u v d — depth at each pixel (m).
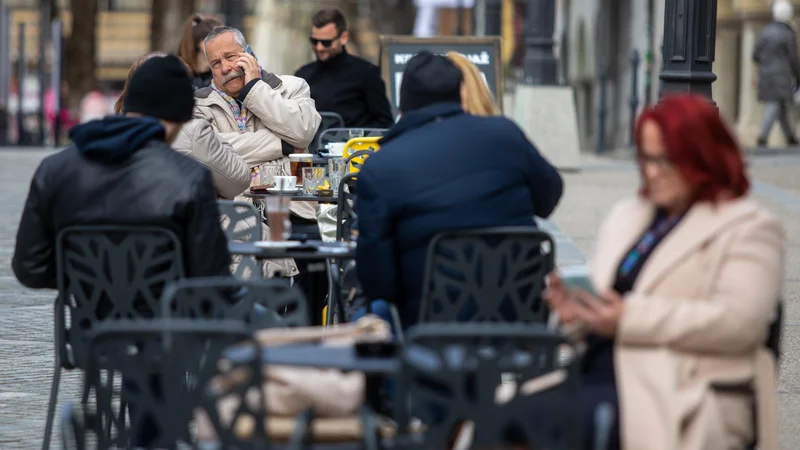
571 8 97.75
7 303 25.56
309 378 10.81
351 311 16.31
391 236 13.52
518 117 54.22
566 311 10.99
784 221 35.03
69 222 13.98
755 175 45.94
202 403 10.20
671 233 11.22
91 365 10.48
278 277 19.25
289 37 93.88
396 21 109.75
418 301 13.63
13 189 46.44
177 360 10.26
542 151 52.12
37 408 17.38
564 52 98.88
